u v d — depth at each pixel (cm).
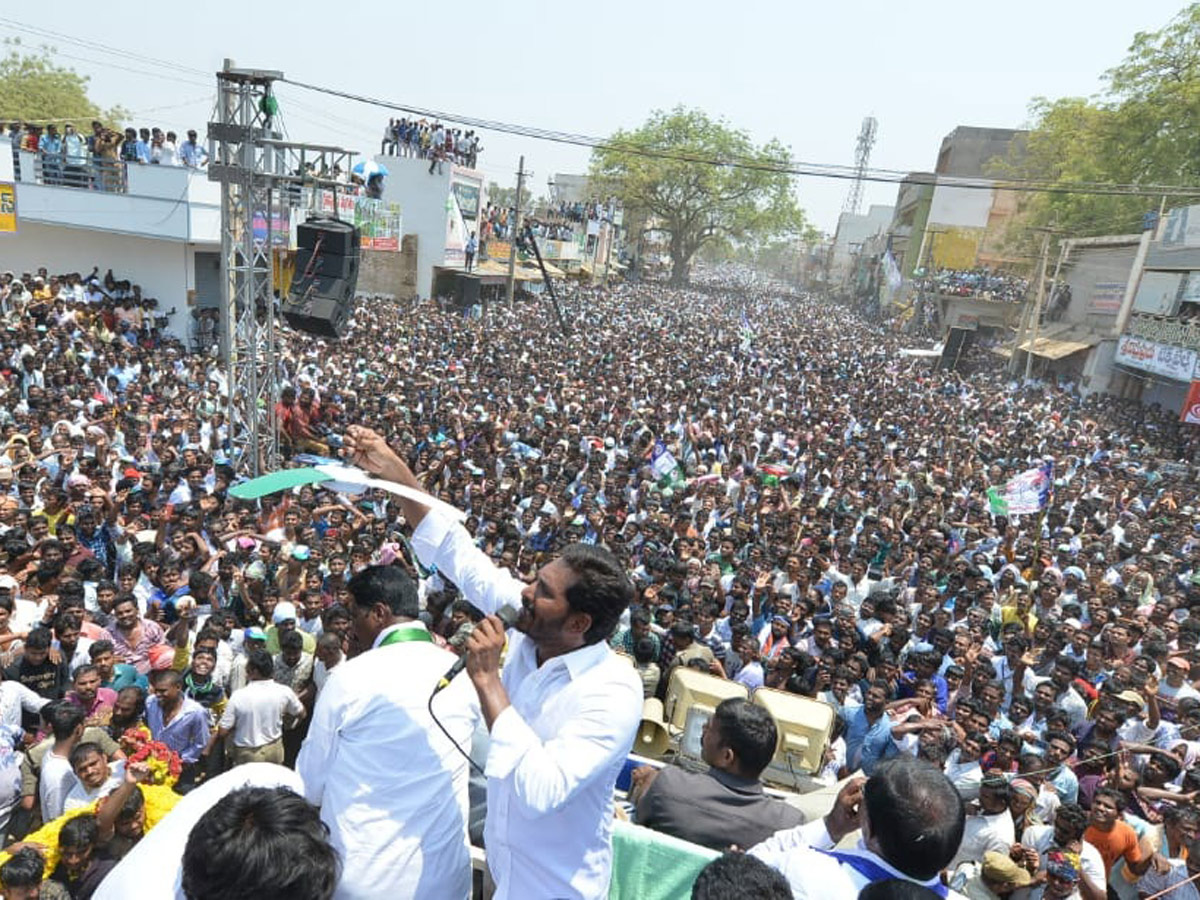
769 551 995
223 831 144
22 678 579
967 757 571
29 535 816
